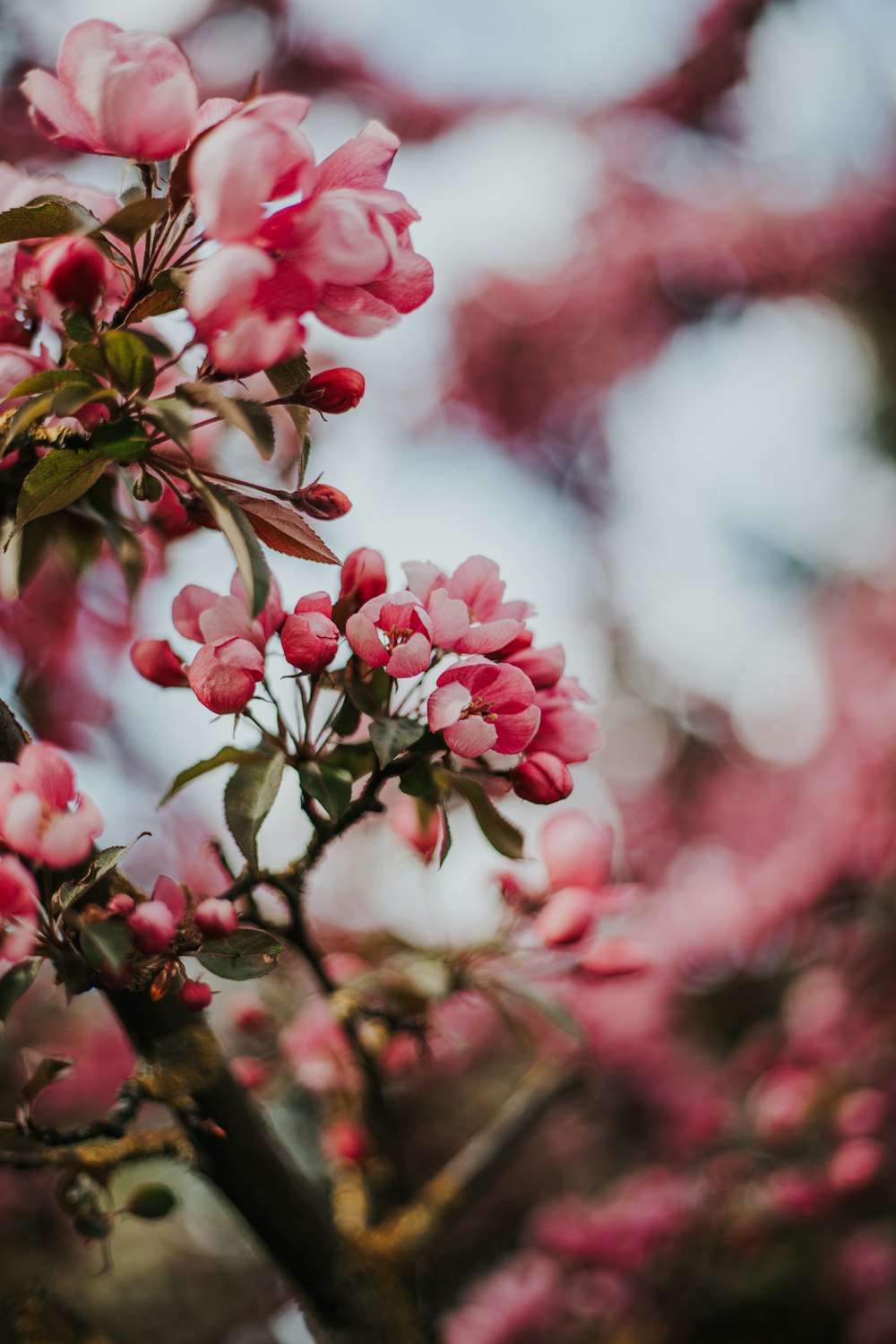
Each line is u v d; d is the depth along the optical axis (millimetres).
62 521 697
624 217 2623
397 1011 803
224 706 636
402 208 614
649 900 1820
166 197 616
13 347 655
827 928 1904
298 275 604
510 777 662
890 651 2387
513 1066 1656
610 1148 1572
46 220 623
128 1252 1587
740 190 2604
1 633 955
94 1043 1491
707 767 2705
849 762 2166
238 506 624
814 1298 1290
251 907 724
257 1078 868
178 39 1854
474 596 651
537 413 2670
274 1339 1413
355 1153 817
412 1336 760
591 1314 1243
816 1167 1348
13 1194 1237
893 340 2732
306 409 645
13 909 611
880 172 2578
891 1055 1541
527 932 813
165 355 612
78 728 1062
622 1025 1516
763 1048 1614
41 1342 816
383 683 648
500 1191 1571
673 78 2443
